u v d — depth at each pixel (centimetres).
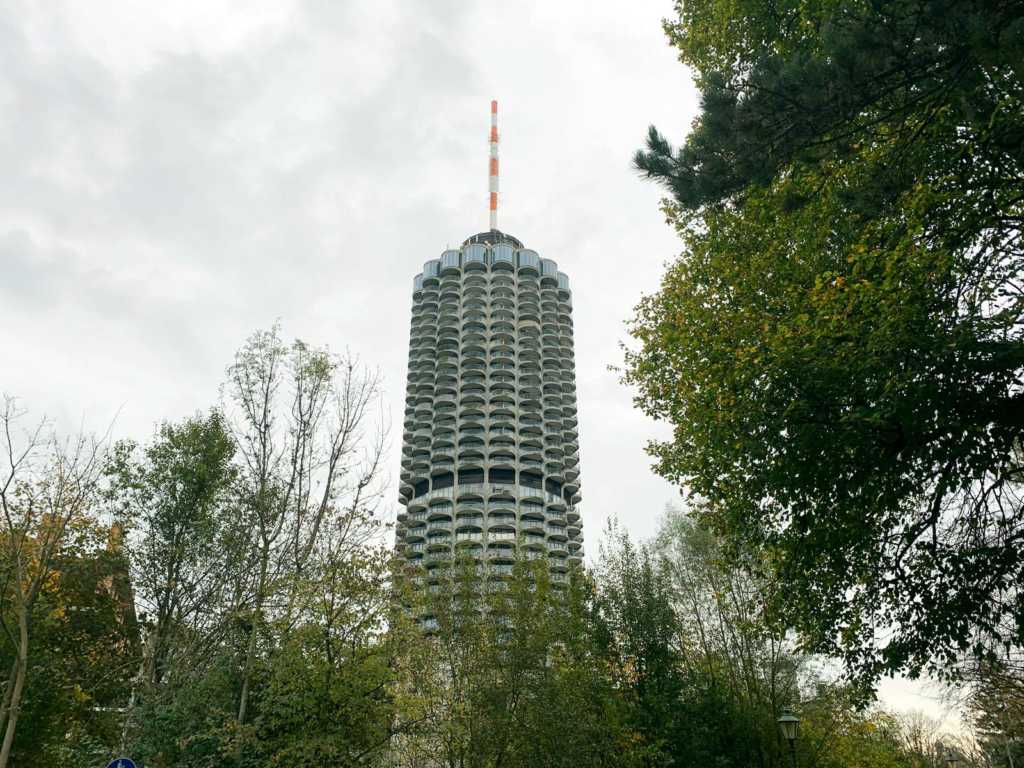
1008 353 1041
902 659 1263
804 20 1481
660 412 2008
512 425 11150
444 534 10169
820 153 1170
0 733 2222
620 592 2727
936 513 1218
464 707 2325
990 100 1080
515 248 13300
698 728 2403
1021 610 1152
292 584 2000
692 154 1150
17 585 2052
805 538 1352
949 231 1188
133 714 1983
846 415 1129
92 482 2325
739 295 1667
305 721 1900
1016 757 3900
